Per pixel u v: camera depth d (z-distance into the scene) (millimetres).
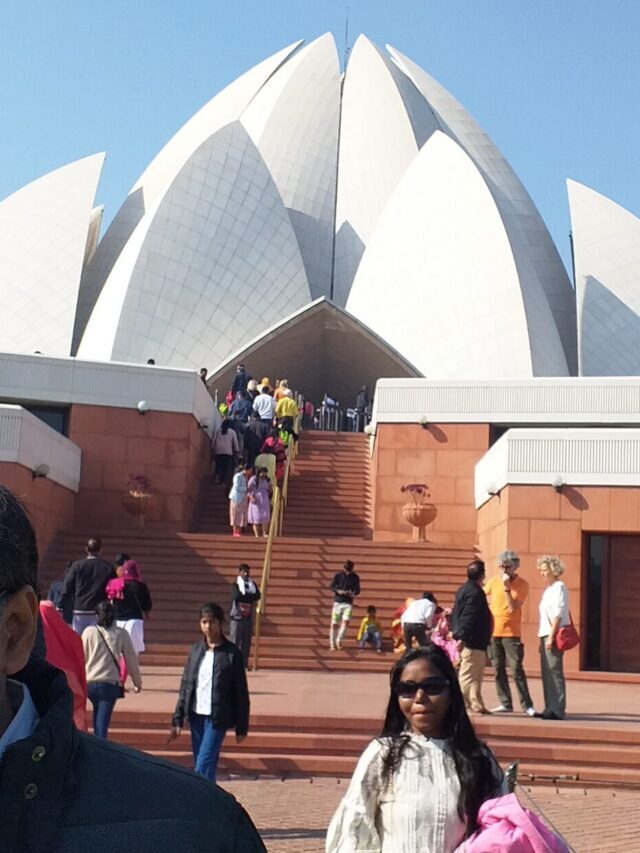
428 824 3422
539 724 10281
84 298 38781
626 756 9828
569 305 41812
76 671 6410
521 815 3164
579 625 16594
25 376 20953
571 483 17031
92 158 37750
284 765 9750
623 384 22047
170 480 21016
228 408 26328
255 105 46219
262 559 18344
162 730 10125
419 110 46281
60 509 19500
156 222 35031
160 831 1497
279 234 36031
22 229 36531
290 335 33438
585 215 38438
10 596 1453
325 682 13656
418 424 22422
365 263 36875
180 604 16969
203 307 34750
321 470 23875
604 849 6930
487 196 35531
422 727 3586
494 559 18375
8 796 1419
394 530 22016
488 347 33938
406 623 11906
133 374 21203
